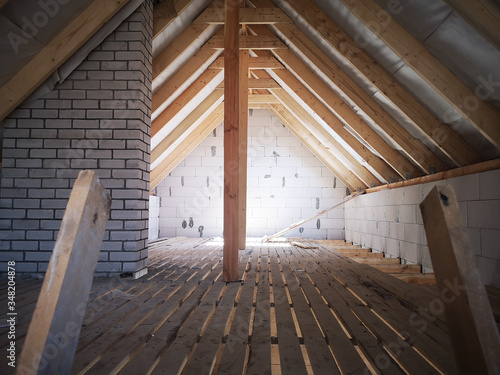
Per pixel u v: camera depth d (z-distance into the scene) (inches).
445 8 95.1
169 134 234.7
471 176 129.6
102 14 113.6
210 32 178.5
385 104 152.4
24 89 114.7
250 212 325.7
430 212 38.7
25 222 125.8
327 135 245.0
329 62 160.9
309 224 324.8
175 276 126.4
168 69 168.4
